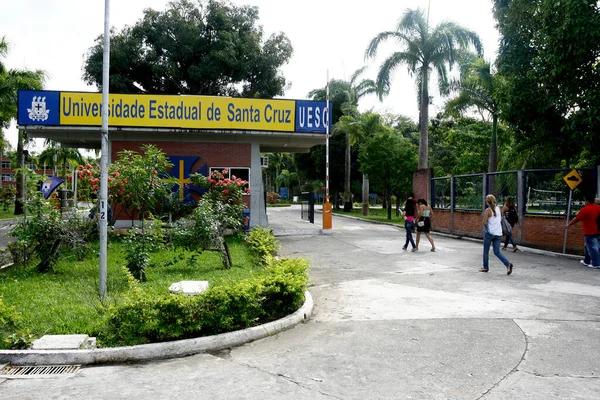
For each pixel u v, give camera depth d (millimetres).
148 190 10102
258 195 18891
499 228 10336
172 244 10484
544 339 5641
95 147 21328
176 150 18375
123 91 32406
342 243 16281
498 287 8781
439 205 22031
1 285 8211
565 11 11977
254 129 17938
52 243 9688
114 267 9977
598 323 6328
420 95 26312
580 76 12812
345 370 4750
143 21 32938
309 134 18344
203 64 32562
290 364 4957
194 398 4117
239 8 35031
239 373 4727
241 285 6230
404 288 8766
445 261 12156
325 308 7379
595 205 11094
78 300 7117
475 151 32906
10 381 4543
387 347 5430
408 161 28953
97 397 4141
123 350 5121
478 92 24172
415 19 24938
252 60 33844
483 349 5305
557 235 14109
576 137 12922
